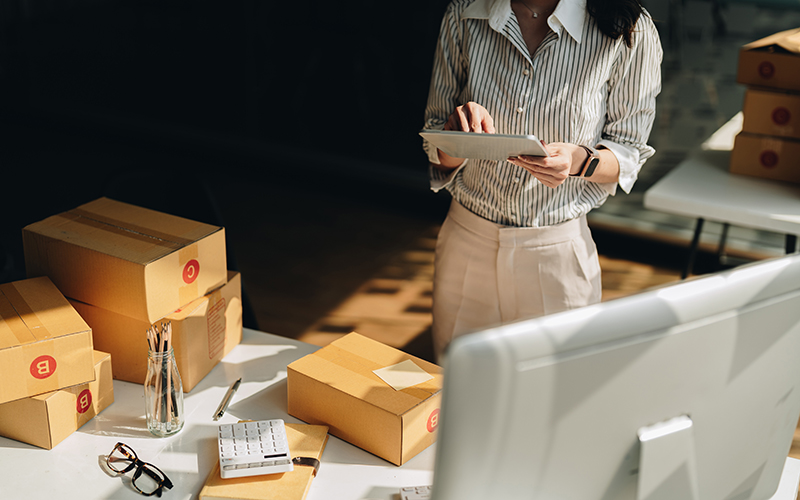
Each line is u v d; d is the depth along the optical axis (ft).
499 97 5.41
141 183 7.47
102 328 4.90
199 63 16.11
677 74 11.28
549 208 5.54
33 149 16.96
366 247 12.96
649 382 2.69
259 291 11.35
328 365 4.61
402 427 4.14
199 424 4.58
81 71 17.43
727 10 10.58
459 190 5.84
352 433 4.38
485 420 2.44
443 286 6.09
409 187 14.69
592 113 5.42
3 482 4.02
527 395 2.46
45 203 14.16
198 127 16.69
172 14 16.01
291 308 10.89
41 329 4.28
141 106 17.12
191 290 4.92
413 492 3.93
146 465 4.12
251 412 4.71
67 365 4.28
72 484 4.02
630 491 2.88
